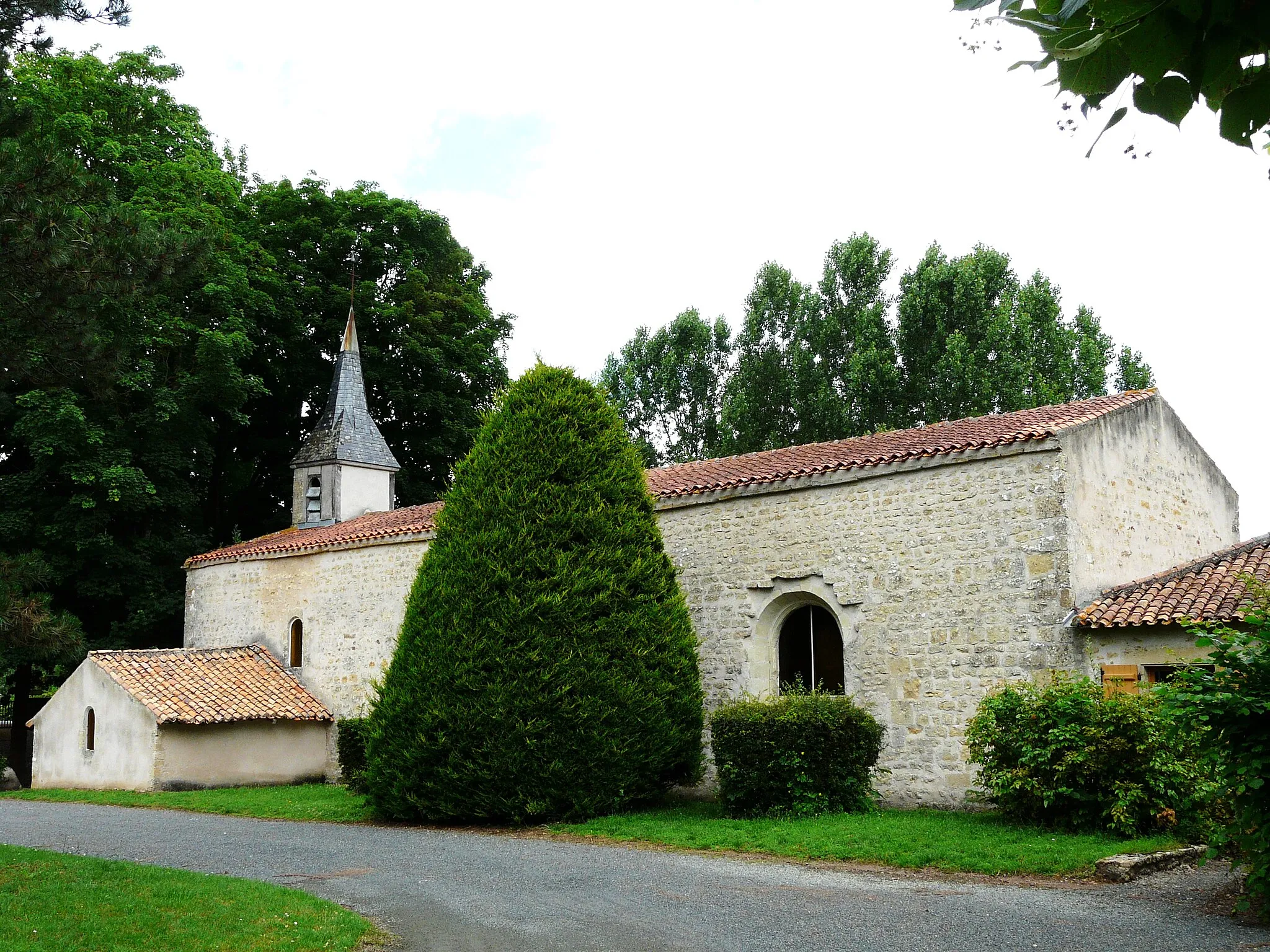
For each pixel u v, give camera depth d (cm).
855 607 1532
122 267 1088
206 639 2462
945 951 715
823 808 1330
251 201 3138
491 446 1537
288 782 2173
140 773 2028
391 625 2111
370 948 761
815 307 3475
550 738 1385
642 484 1560
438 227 3319
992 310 3216
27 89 2511
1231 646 791
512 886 979
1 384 1131
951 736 1409
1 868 984
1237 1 261
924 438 1627
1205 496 1750
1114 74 276
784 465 1727
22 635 1128
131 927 782
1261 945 711
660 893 929
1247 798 781
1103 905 841
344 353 2759
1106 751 1085
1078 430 1416
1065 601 1340
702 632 1692
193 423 2722
